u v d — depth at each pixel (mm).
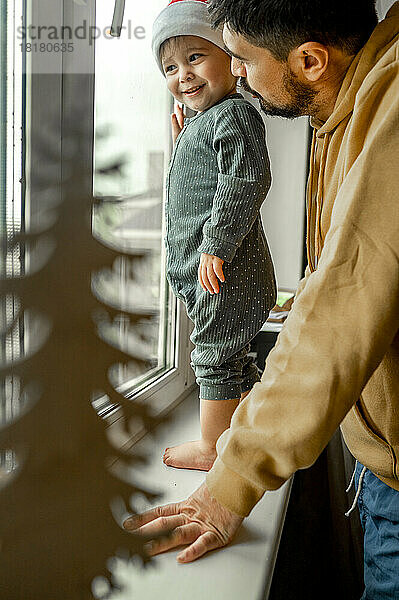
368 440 712
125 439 210
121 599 577
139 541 224
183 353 1361
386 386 663
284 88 704
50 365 188
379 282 510
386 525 760
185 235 998
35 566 198
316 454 541
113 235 215
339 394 523
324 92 707
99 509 204
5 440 189
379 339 520
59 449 192
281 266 2188
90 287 192
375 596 799
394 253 507
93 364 194
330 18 642
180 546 757
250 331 974
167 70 987
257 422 546
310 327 527
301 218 2145
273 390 540
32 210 203
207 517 762
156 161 1166
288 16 637
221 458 578
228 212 907
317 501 1444
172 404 1286
